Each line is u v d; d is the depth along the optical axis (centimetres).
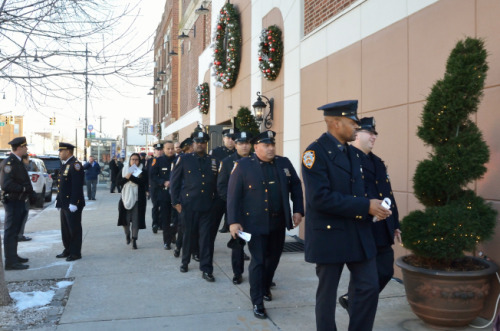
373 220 310
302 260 690
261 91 1058
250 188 447
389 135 584
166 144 886
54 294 517
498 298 399
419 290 395
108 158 3045
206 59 1675
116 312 453
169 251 772
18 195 633
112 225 1089
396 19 571
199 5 1802
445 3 489
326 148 321
